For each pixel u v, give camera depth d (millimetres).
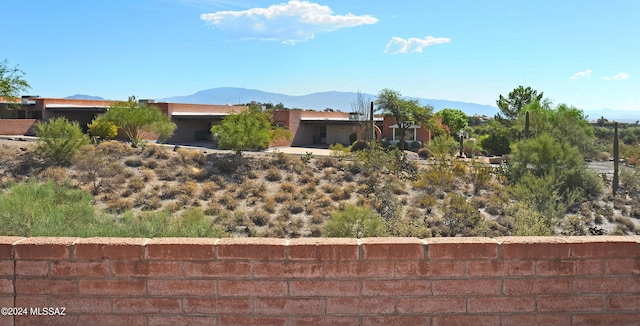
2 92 40438
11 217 12117
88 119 59000
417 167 33781
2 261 4094
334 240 4180
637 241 4180
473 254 4090
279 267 4062
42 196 14852
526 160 29453
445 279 4090
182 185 27359
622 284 4164
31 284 4090
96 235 11836
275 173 30125
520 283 4113
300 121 61719
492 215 24594
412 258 4078
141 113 41406
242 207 25078
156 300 4062
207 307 4062
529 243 4109
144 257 4059
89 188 25547
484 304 4105
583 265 4145
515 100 64688
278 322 4062
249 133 34062
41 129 30359
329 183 29688
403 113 55375
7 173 27062
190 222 15680
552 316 4137
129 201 24156
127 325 4070
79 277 4078
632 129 69562
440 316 4094
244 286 4062
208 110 60812
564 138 39312
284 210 24312
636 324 4156
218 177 29141
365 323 4074
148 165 30328
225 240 4160
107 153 31094
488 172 30531
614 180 30641
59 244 4082
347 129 62031
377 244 4074
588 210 25906
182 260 4059
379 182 30125
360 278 4074
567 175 28797
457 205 23109
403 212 23562
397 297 4086
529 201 23156
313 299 4066
